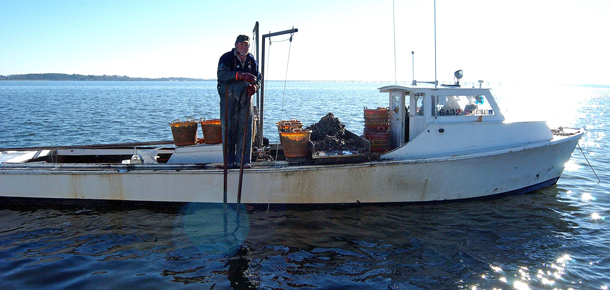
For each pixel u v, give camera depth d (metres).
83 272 6.30
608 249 7.25
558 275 6.36
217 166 8.73
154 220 8.31
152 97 70.56
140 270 6.38
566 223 8.41
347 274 6.35
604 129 24.86
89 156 10.53
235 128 8.25
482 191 9.42
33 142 19.27
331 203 8.82
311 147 8.70
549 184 10.56
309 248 7.20
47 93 89.00
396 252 7.09
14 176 8.73
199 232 7.77
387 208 8.96
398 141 9.77
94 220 8.30
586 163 14.26
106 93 92.06
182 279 6.13
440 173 8.86
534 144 9.23
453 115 9.02
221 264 6.59
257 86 8.09
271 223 8.20
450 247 7.29
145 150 10.23
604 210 9.15
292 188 8.62
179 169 8.60
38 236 7.57
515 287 6.02
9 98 62.69
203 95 81.75
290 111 36.50
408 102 9.55
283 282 6.09
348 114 33.47
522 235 7.81
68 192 8.76
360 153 8.71
